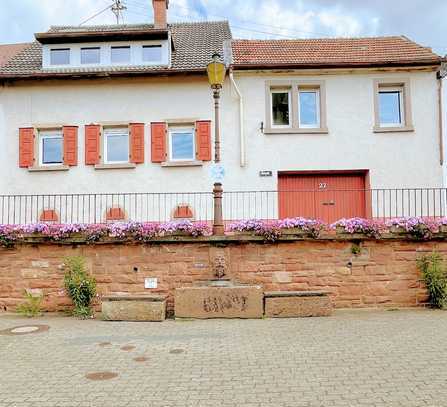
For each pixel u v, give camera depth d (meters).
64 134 16.12
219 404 4.74
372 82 16.17
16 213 15.93
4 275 10.12
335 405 4.65
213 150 15.97
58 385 5.39
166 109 16.14
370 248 9.93
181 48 18.50
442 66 15.98
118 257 9.99
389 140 16.00
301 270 9.88
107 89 16.25
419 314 9.18
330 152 15.98
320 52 17.31
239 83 16.19
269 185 15.89
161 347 7.00
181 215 15.72
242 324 8.51
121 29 17.56
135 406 4.74
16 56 18.12
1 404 4.85
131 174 15.95
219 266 9.69
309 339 7.29
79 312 9.59
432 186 15.85
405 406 4.58
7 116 16.27
